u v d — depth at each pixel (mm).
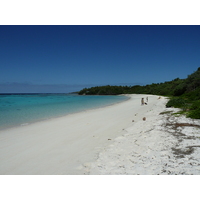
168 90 70250
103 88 129375
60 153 6203
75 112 18391
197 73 48375
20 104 29828
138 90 113812
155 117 11906
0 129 10234
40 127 10734
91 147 6719
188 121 9297
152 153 5426
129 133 8344
